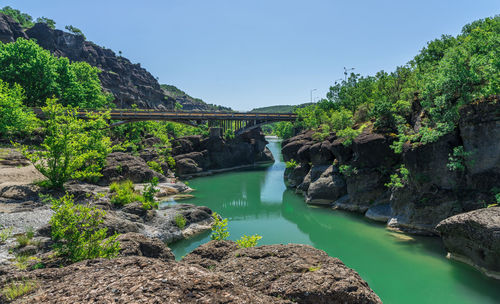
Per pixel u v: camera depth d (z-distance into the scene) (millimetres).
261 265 8039
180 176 46969
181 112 55469
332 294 6469
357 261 15531
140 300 4660
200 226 20312
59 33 97688
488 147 15750
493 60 15359
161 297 4773
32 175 22797
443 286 12602
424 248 16656
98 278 5543
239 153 62750
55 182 19016
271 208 29312
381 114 25906
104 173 29375
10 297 5340
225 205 30328
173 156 52594
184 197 32312
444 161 17672
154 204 22188
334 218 23891
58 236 9016
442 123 17719
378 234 19500
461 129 16781
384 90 34500
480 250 13172
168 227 18547
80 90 51781
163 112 54000
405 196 20250
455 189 17516
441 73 18484
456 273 13586
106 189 24812
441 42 35188
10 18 82812
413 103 23516
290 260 8117
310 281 6863
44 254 10328
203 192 36344
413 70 33438
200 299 4887
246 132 68375
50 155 18922
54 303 4758
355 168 25547
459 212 16953
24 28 94375
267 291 6809
